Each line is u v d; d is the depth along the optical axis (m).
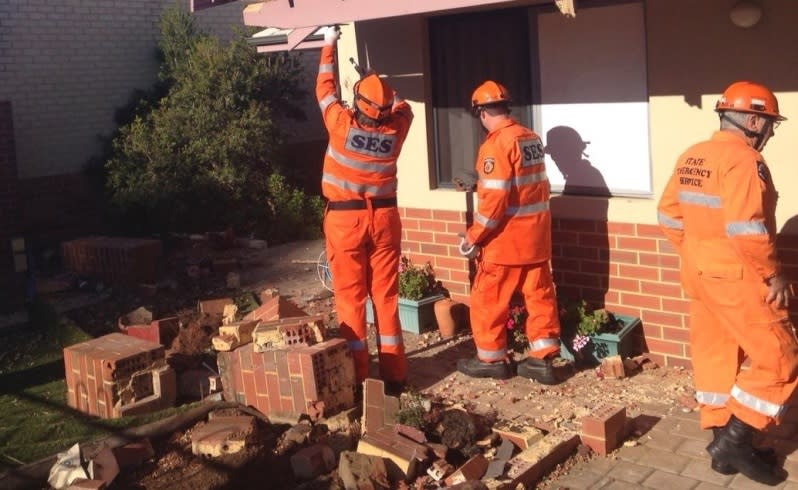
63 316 9.23
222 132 13.27
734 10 6.27
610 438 5.66
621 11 7.04
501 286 6.83
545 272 6.86
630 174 7.22
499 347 6.98
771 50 6.25
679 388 6.59
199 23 15.45
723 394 5.33
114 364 6.30
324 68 6.78
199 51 13.76
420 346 7.85
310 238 13.21
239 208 13.26
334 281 6.75
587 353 7.19
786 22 6.16
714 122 6.59
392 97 6.48
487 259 6.81
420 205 8.48
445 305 7.99
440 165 8.46
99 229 13.86
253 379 6.39
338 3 6.79
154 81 14.93
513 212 6.67
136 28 14.66
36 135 13.61
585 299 7.48
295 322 6.42
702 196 5.15
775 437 5.71
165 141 13.11
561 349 7.29
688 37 6.61
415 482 5.31
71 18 13.88
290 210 13.29
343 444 5.78
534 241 6.72
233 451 5.77
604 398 6.51
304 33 8.30
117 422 6.17
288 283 10.25
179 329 8.02
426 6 6.28
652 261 7.04
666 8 6.68
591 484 5.30
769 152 6.36
